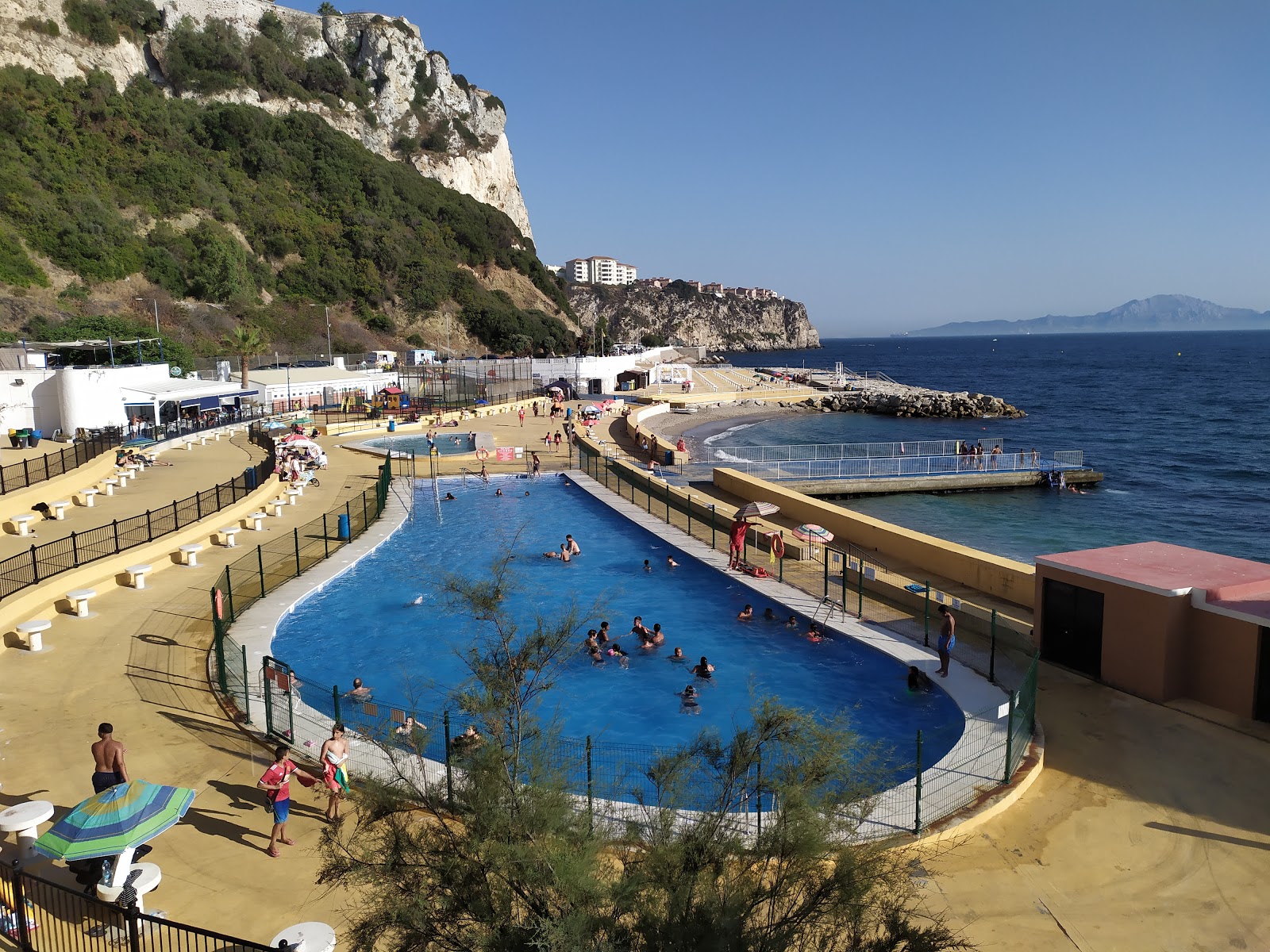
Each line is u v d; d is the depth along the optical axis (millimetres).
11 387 41406
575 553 29047
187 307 88188
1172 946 9422
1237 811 12148
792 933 6730
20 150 88438
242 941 7918
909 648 19250
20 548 24234
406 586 25578
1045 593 17703
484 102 176500
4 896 9156
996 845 11383
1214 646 15242
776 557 25609
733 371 127062
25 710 15508
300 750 14102
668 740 15969
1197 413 97000
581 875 6742
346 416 62938
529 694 11086
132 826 9195
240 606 22469
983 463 50812
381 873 7352
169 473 38594
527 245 168625
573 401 81000
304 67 144000
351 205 122688
